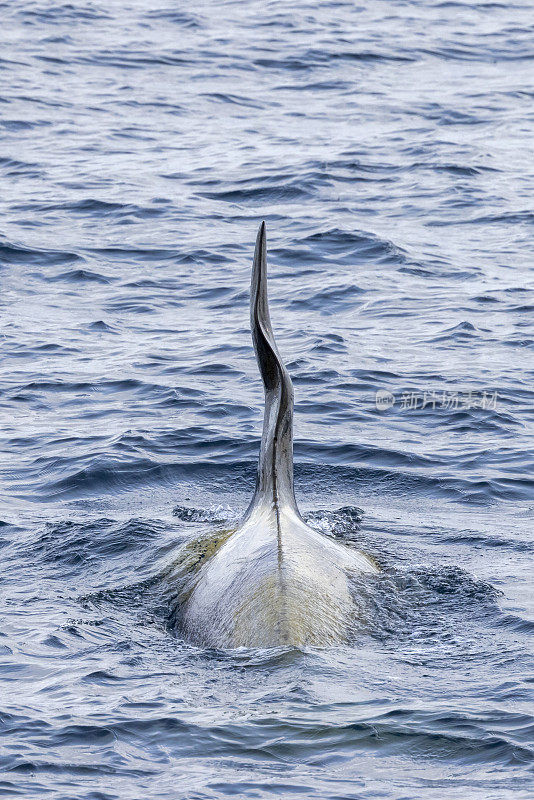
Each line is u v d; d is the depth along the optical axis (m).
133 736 27.16
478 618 34.81
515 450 54.56
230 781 25.11
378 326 75.19
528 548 41.97
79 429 57.50
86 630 34.34
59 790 24.86
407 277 86.25
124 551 41.72
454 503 47.81
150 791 24.78
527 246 94.50
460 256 91.81
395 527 44.22
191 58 169.00
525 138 131.75
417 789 24.70
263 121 139.00
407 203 106.88
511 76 163.12
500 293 82.25
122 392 63.31
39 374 66.12
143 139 130.12
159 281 85.69
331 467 52.12
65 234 96.25
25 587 38.62
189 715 28.05
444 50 177.75
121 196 107.62
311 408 60.38
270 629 31.36
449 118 140.50
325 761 25.91
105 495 49.00
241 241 95.62
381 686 29.53
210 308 79.75
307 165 118.38
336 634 32.06
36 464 52.78
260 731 27.19
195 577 37.25
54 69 159.88
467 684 29.86
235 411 60.16
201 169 118.12
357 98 150.38
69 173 115.56
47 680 30.62
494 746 26.41
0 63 160.38
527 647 32.59
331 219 100.94
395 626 33.75
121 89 151.62
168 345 71.81
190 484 50.38
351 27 191.75
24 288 83.44
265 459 37.69
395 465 52.44
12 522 45.62
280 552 34.44
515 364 67.81
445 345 71.12
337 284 84.31
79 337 73.38
